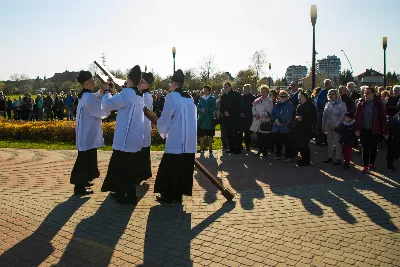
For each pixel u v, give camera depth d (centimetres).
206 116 1033
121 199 572
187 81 5144
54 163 904
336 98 848
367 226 473
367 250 404
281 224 481
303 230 461
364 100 781
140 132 571
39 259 389
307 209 539
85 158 619
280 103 908
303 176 746
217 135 1508
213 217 509
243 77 5153
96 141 633
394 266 367
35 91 6309
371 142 774
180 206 560
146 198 602
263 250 405
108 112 613
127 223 490
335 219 498
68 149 1150
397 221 489
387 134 762
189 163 573
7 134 1444
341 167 828
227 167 843
